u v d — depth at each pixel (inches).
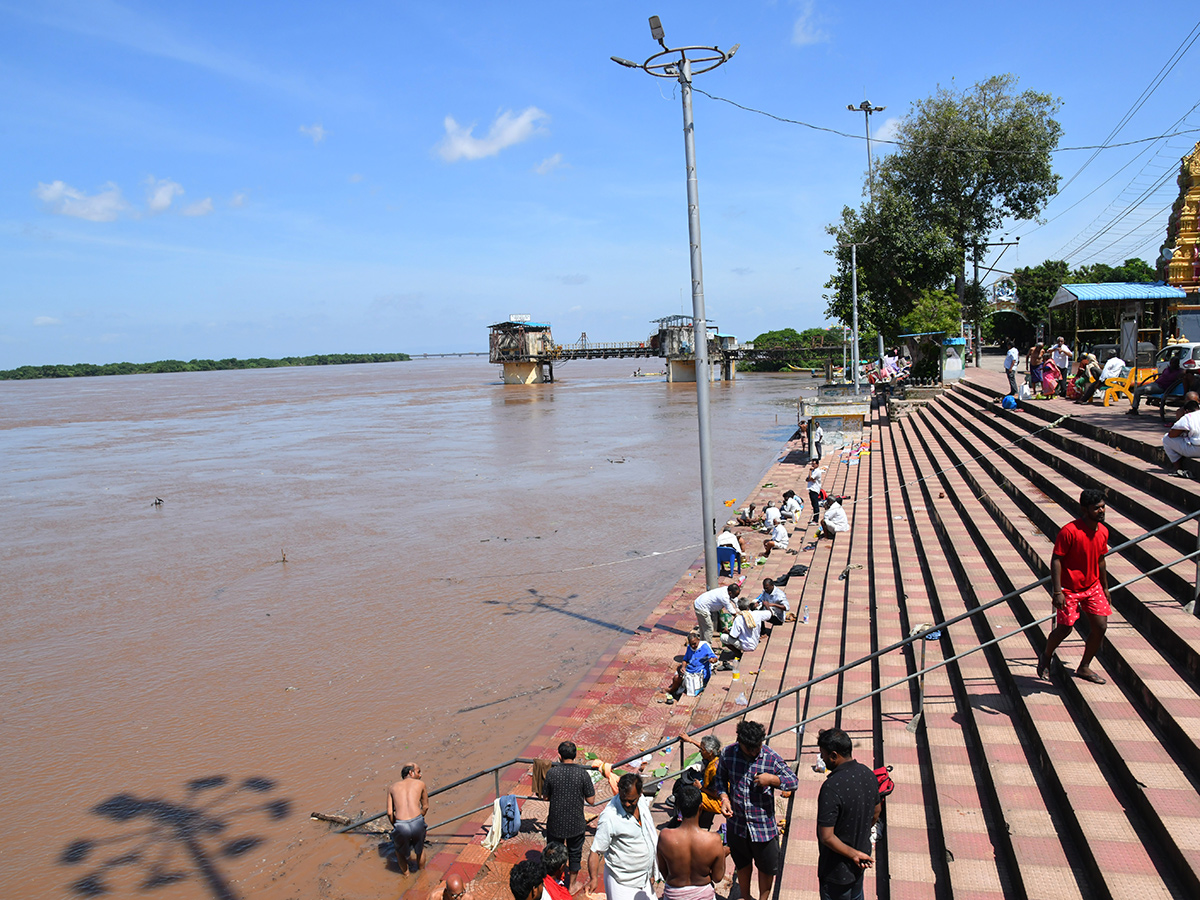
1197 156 732.0
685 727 353.7
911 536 530.6
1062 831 192.5
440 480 1194.0
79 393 4443.9
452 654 513.3
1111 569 297.3
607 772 277.9
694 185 476.1
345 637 553.6
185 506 1057.5
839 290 1652.3
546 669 479.8
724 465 1214.9
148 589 690.8
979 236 1508.4
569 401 2760.8
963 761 239.6
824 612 434.0
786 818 250.7
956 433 804.6
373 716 431.5
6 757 402.9
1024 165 1402.6
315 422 2237.9
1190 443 345.4
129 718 442.6
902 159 1473.9
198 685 483.2
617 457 1353.3
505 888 280.1
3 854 324.2
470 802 343.6
